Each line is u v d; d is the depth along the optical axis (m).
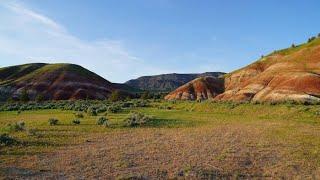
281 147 22.48
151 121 36.25
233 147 22.23
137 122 33.16
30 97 159.25
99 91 174.38
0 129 28.53
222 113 50.22
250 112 47.41
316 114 39.88
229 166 17.53
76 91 165.88
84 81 179.38
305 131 29.52
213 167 17.19
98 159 18.25
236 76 161.62
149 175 15.48
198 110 55.69
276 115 43.28
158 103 74.62
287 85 104.19
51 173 15.46
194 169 16.58
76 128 29.73
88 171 15.95
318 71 111.00
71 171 15.88
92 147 21.45
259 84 120.81
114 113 47.75
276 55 161.50
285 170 17.19
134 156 19.11
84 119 37.53
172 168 16.72
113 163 17.44
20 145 21.22
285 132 28.97
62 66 193.50
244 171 16.86
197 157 19.16
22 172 15.41
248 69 160.38
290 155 20.30
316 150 21.56
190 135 26.97
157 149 21.16
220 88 162.50
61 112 51.66
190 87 163.25
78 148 21.08
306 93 96.50
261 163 18.47
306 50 130.62
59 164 17.05
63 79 174.62
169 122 35.91
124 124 32.34
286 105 46.75
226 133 28.23
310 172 16.91
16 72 196.88
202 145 22.70
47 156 18.70
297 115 41.25
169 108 61.72
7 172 15.29
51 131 27.56
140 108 61.34
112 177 15.08
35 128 29.03
